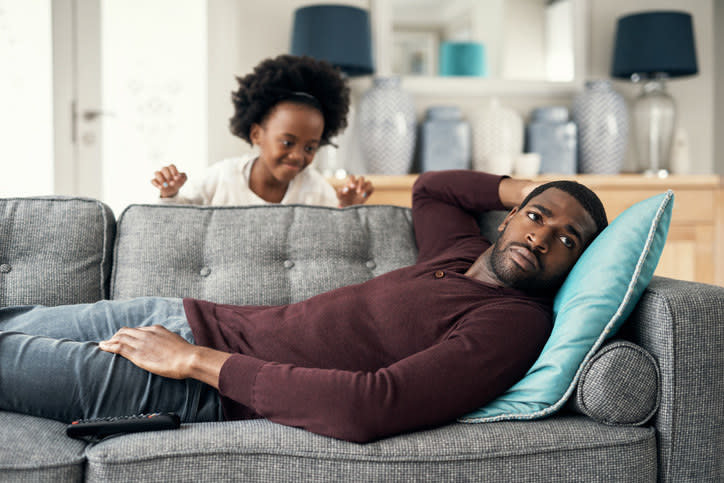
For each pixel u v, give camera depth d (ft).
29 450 3.31
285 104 6.55
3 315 4.56
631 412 3.60
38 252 4.97
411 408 3.45
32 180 10.30
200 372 3.81
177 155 12.11
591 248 4.13
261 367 3.68
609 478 3.48
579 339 3.70
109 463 3.25
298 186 7.04
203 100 12.04
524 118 11.17
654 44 9.86
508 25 10.91
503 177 5.19
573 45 11.07
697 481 3.64
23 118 10.23
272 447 3.36
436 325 4.04
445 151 10.29
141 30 11.77
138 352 3.93
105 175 11.46
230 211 5.36
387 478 3.30
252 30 10.32
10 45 10.19
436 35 10.79
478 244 4.99
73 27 10.39
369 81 10.66
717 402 3.66
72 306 4.56
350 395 3.43
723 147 13.29
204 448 3.33
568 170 10.54
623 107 10.49
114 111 11.59
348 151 10.07
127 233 5.19
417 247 5.48
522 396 3.72
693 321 3.63
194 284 5.05
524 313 3.95
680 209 10.00
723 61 13.20
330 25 9.24
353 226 5.41
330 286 5.11
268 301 5.03
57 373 3.84
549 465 3.43
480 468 3.36
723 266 11.40
